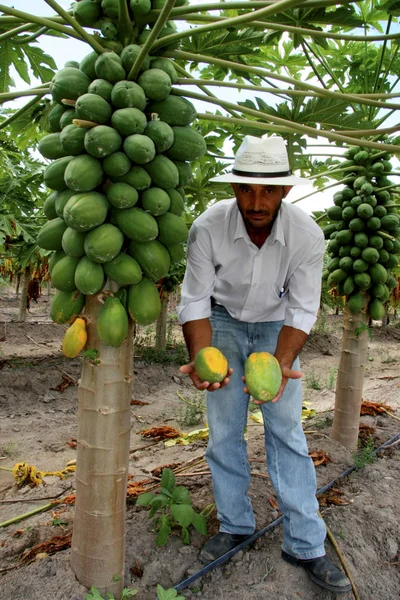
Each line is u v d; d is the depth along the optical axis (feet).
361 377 14.11
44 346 31.94
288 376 7.91
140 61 6.37
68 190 6.76
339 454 13.56
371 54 14.10
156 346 30.22
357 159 13.08
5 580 7.79
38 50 10.19
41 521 10.37
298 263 8.44
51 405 21.22
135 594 8.03
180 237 6.97
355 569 9.00
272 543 9.38
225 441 8.91
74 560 7.68
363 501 11.10
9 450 15.49
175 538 9.20
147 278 7.02
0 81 10.73
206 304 8.56
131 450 15.03
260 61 13.56
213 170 12.47
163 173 6.61
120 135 6.44
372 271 13.23
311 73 14.89
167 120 6.86
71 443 16.05
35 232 18.81
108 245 6.33
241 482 9.02
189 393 24.35
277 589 8.23
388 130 7.77
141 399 23.15
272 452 8.82
